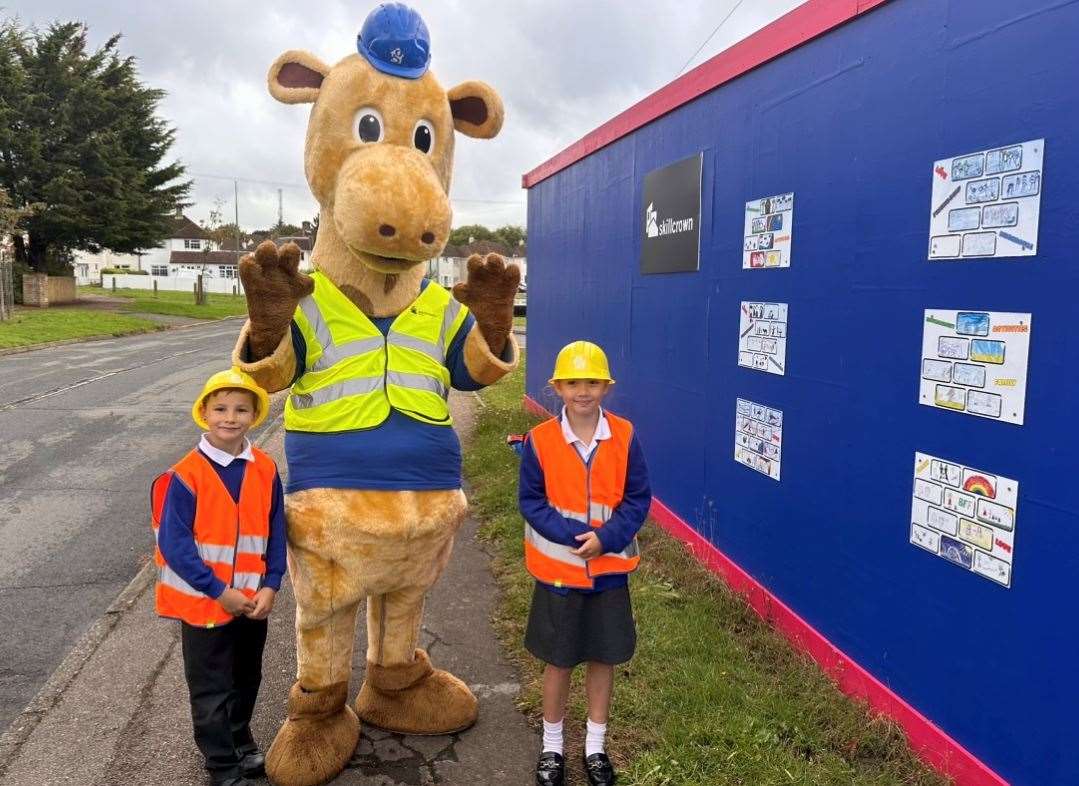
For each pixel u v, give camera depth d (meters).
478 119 3.30
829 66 3.73
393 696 3.40
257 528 2.92
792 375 4.09
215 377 2.88
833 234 3.72
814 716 3.37
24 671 4.05
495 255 2.95
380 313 3.04
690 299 5.35
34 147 29.14
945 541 3.02
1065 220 2.48
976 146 2.84
